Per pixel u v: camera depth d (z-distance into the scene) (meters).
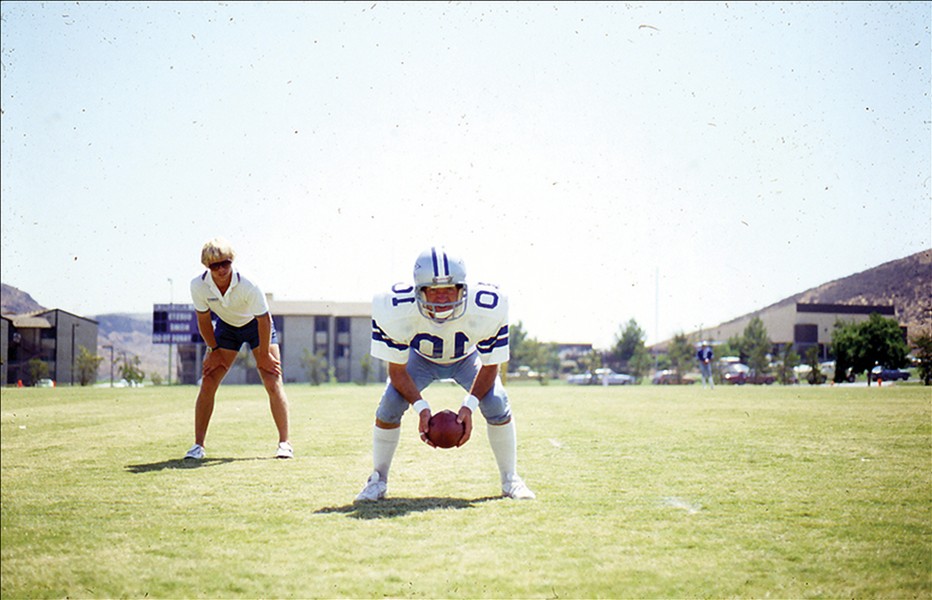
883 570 3.08
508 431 4.66
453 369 4.88
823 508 4.07
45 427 9.34
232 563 3.32
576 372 48.12
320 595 2.91
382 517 4.03
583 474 5.26
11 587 3.08
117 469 5.78
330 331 53.84
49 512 4.30
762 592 2.86
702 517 3.92
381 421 4.66
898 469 5.17
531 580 3.02
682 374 39.72
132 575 3.19
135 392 21.17
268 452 6.71
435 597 2.86
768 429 7.81
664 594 2.85
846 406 10.46
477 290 4.54
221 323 6.51
